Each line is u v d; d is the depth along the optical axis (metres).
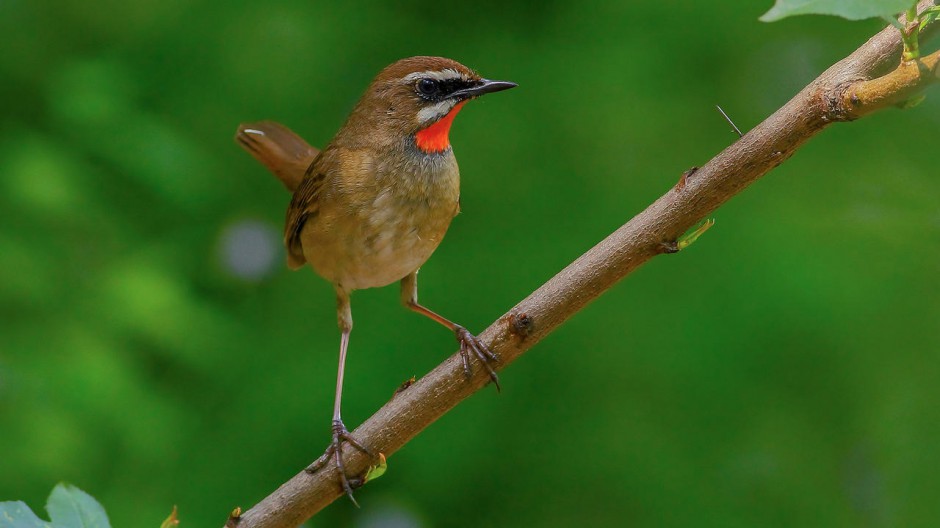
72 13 13.02
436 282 12.33
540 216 12.47
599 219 12.15
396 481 11.77
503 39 13.44
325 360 12.28
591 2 13.43
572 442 11.47
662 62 12.66
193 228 13.10
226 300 13.18
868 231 8.85
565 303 5.22
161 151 11.98
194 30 13.14
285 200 13.37
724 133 12.23
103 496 11.24
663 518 10.97
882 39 4.76
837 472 10.73
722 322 11.23
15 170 11.55
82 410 11.02
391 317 12.38
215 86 13.12
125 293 11.51
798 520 10.66
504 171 12.76
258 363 12.52
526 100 12.99
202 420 12.16
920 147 10.10
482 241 12.49
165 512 11.36
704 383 11.22
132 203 12.87
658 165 12.25
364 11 13.46
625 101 12.55
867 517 10.32
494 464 11.59
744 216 11.89
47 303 11.57
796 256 11.18
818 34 12.38
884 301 10.29
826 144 11.55
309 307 12.93
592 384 11.62
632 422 11.34
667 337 11.43
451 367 5.34
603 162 12.53
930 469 9.38
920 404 9.64
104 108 12.03
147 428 11.23
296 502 5.25
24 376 11.00
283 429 11.92
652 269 11.85
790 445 10.88
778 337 11.02
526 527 11.35
